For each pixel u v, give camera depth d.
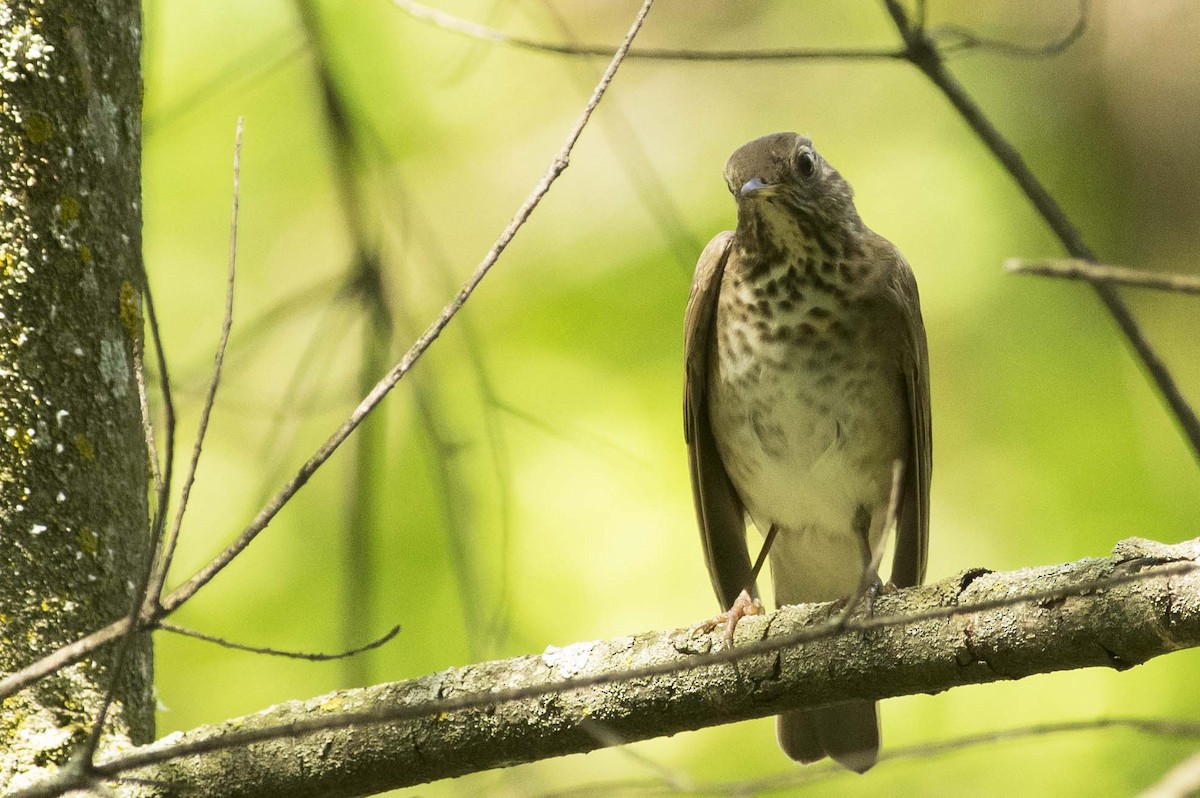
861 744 9.02
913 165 13.19
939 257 12.75
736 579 9.91
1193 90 14.45
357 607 9.16
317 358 11.77
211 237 12.15
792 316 9.23
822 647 5.88
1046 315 12.45
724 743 11.29
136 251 6.54
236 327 11.88
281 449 10.75
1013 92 14.16
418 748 5.95
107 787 5.77
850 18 14.29
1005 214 12.85
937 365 12.46
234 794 5.87
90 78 6.14
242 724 6.02
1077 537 11.70
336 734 5.93
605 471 11.66
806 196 9.18
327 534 11.04
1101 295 7.58
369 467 9.33
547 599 11.35
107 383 6.33
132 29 6.65
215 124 12.15
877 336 9.28
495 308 12.48
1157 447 11.98
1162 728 6.43
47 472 6.14
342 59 11.88
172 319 11.98
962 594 5.75
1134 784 10.88
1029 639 5.56
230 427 11.36
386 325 9.48
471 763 6.03
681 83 14.31
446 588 11.08
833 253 9.22
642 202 12.96
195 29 11.97
